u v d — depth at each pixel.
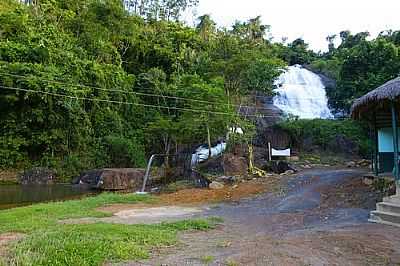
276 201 13.38
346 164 24.50
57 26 35.41
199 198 14.98
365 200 11.91
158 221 10.00
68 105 26.75
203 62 29.12
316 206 12.07
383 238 7.23
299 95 38.97
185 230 8.64
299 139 29.97
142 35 41.38
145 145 31.20
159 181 23.22
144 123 32.28
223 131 22.47
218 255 5.99
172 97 30.06
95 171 24.30
